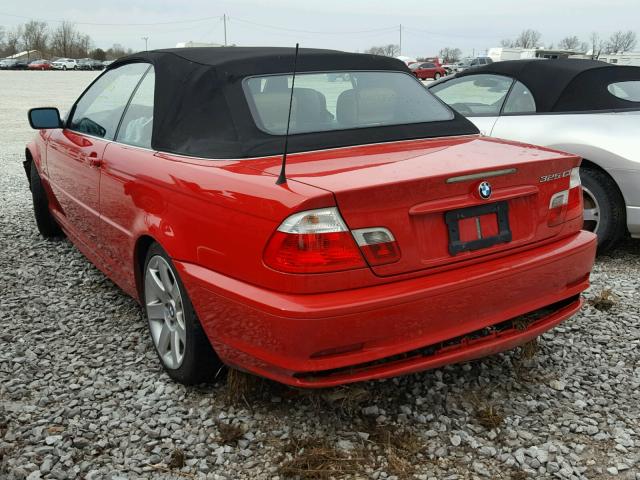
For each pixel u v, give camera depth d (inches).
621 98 205.2
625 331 147.3
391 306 94.0
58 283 177.5
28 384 123.6
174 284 118.1
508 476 97.6
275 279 93.4
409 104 137.9
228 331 102.5
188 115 122.8
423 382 123.2
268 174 102.1
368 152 115.0
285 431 107.5
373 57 144.9
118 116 148.8
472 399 118.0
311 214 91.4
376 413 112.8
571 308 120.3
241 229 98.0
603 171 194.1
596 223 197.3
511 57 2118.6
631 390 122.4
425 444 104.7
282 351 93.9
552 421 112.0
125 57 158.1
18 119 698.8
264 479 96.7
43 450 101.9
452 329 101.0
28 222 243.3
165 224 115.0
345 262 92.6
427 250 99.1
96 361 131.6
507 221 107.5
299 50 137.8
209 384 121.6
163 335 124.3
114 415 112.4
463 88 239.0
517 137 210.8
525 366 129.9
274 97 122.6
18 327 148.9
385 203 94.7
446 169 101.3
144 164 124.9
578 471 98.2
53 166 186.4
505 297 105.7
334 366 93.7
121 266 143.5
